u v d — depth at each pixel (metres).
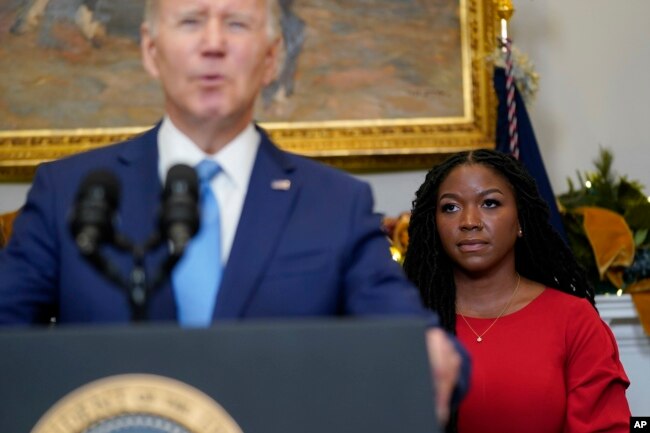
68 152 8.57
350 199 3.44
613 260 7.79
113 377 2.58
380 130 8.64
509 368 5.62
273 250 3.29
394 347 2.60
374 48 8.77
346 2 8.81
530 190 6.19
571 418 5.57
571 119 8.97
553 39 9.05
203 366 2.58
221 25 3.33
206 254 3.31
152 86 8.70
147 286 2.76
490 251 5.97
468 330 5.86
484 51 8.71
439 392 2.92
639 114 8.98
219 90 3.32
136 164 3.46
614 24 9.03
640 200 8.15
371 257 3.36
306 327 2.60
